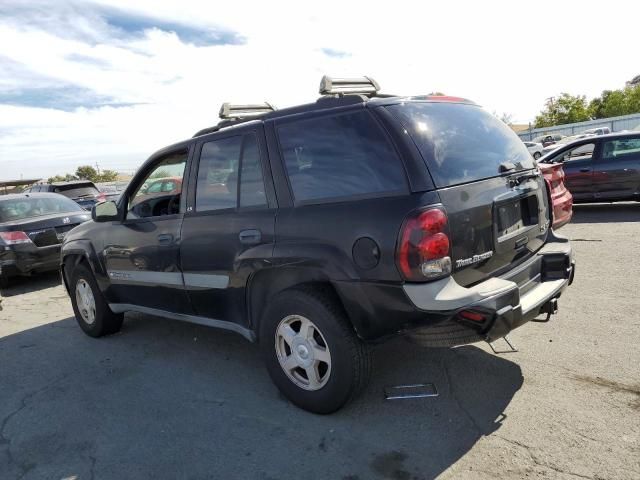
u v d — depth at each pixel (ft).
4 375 15.05
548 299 10.73
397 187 9.32
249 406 11.70
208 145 12.82
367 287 9.45
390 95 12.09
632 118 140.77
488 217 9.97
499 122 12.27
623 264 20.22
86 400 12.81
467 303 8.87
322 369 10.77
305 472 9.09
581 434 9.38
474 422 10.10
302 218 10.43
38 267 27.27
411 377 12.16
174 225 13.42
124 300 16.02
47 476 9.71
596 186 32.96
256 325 11.93
